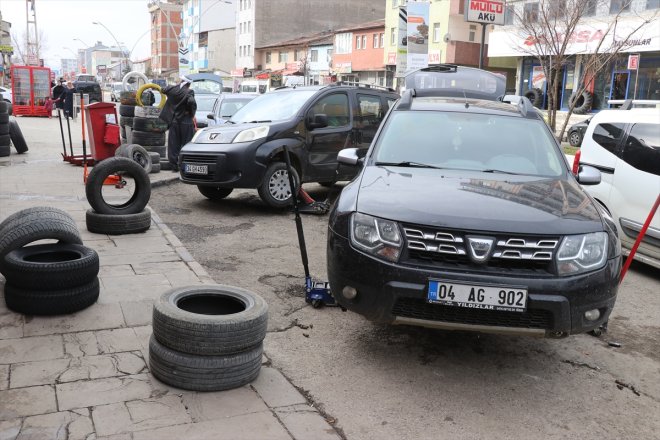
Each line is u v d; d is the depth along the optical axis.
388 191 4.19
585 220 3.90
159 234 7.19
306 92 9.62
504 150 5.12
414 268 3.67
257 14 76.62
